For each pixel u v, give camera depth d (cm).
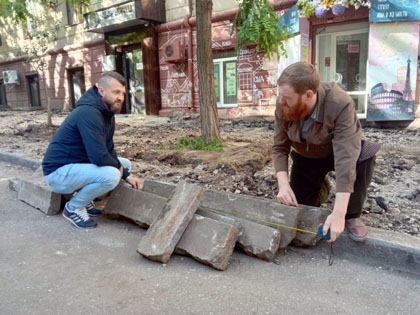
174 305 206
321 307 206
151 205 310
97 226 326
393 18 827
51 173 318
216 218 275
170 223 266
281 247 267
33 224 329
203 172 472
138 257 265
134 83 1427
